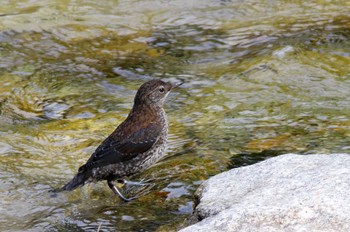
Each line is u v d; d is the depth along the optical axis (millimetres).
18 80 17922
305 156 11289
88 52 19703
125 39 20516
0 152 14156
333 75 17562
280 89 16984
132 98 17094
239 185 10617
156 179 12922
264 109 16016
